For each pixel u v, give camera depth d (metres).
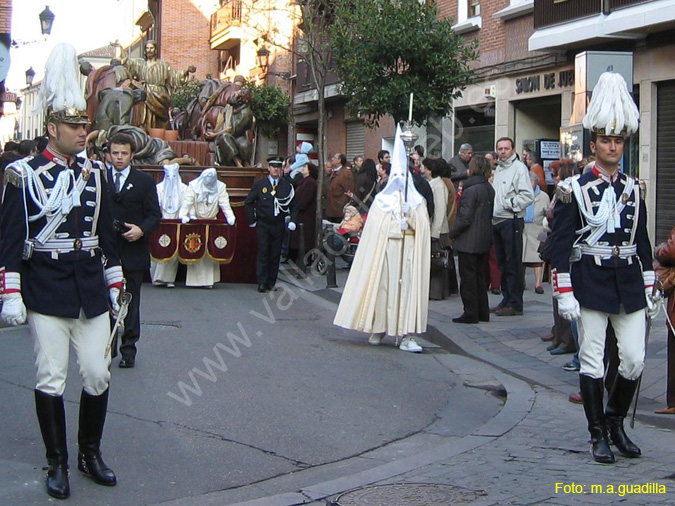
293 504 5.70
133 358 9.07
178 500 5.85
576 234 6.45
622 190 6.45
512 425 7.47
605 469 6.19
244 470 6.46
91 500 5.76
